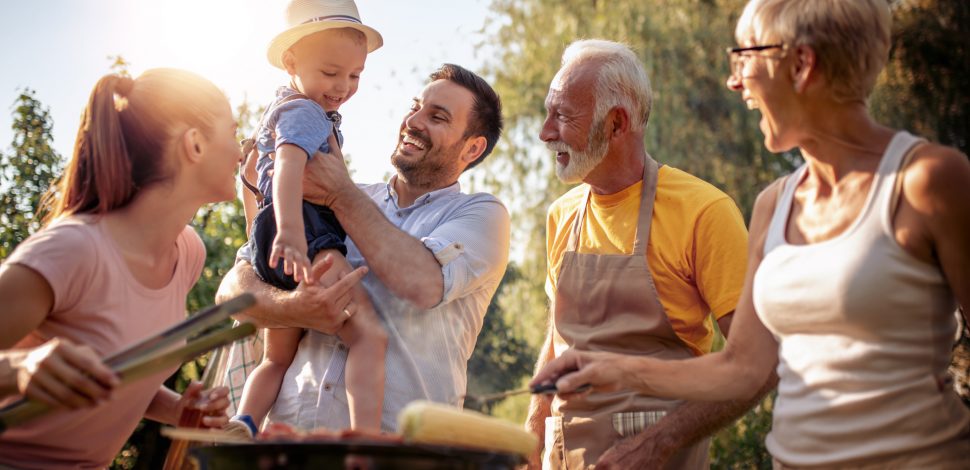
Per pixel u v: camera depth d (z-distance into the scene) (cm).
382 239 334
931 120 1020
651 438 322
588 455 338
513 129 1159
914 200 228
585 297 350
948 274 230
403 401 334
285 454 202
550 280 382
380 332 336
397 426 332
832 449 237
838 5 240
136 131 273
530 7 1193
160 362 221
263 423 346
